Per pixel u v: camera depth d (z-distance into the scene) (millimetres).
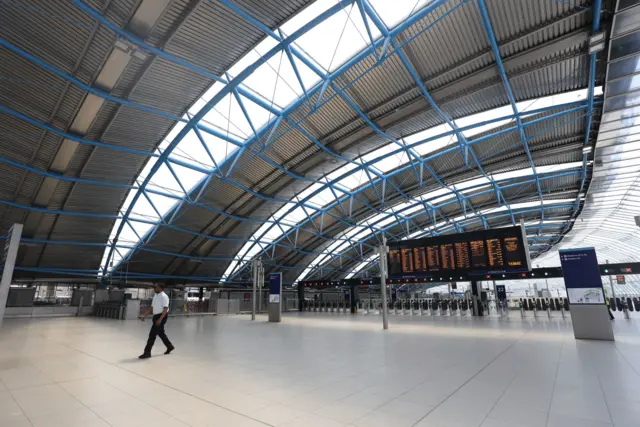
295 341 13398
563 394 5926
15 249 14305
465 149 23953
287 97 19297
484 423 4668
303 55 16625
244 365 8711
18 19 13312
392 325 20797
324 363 8930
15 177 21219
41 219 25297
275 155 24266
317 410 5254
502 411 5133
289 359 9531
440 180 30312
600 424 4559
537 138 23719
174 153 22188
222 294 44719
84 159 20719
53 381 7074
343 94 18031
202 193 27109
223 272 42469
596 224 46938
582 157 25906
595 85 17031
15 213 24094
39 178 21500
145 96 16891
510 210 41531
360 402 5641
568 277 13727
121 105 17156
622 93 15781
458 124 21844
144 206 27172
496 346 11578
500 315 29281
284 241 41062
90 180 22109
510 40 14703
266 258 43375
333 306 44656
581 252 13641
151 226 29938
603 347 10898
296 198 31781
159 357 9891
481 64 16234
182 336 15258
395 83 18016
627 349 10430
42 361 9266
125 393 6199
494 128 22922
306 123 21281
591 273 13312
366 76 17750
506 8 13625
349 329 18422
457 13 14109
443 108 19203
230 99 18422
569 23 13781
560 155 25594
